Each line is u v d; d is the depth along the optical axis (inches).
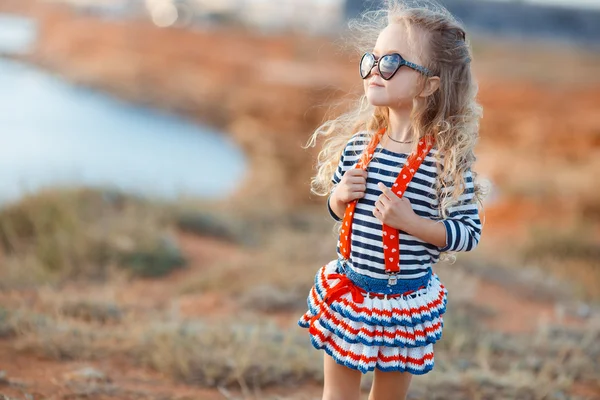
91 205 322.3
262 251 311.3
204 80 1460.4
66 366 165.2
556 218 522.0
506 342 212.4
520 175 639.1
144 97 1289.4
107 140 828.0
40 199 309.9
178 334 184.1
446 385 166.1
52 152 706.8
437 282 110.3
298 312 239.0
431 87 103.4
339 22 2313.0
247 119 1087.0
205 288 260.4
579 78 1438.2
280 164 625.9
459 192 100.7
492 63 1699.1
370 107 112.7
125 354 175.3
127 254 280.5
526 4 2662.4
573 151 832.3
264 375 167.3
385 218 100.8
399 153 105.2
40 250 276.4
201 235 338.0
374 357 102.8
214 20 2566.4
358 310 103.7
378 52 105.3
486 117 998.4
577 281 327.6
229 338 185.9
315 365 174.2
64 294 224.1
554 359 197.6
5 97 1131.9
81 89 1396.4
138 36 2078.0
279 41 2016.5
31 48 2127.2
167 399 150.3
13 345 172.1
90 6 2891.2
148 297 249.4
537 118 988.6
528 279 297.7
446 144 102.7
